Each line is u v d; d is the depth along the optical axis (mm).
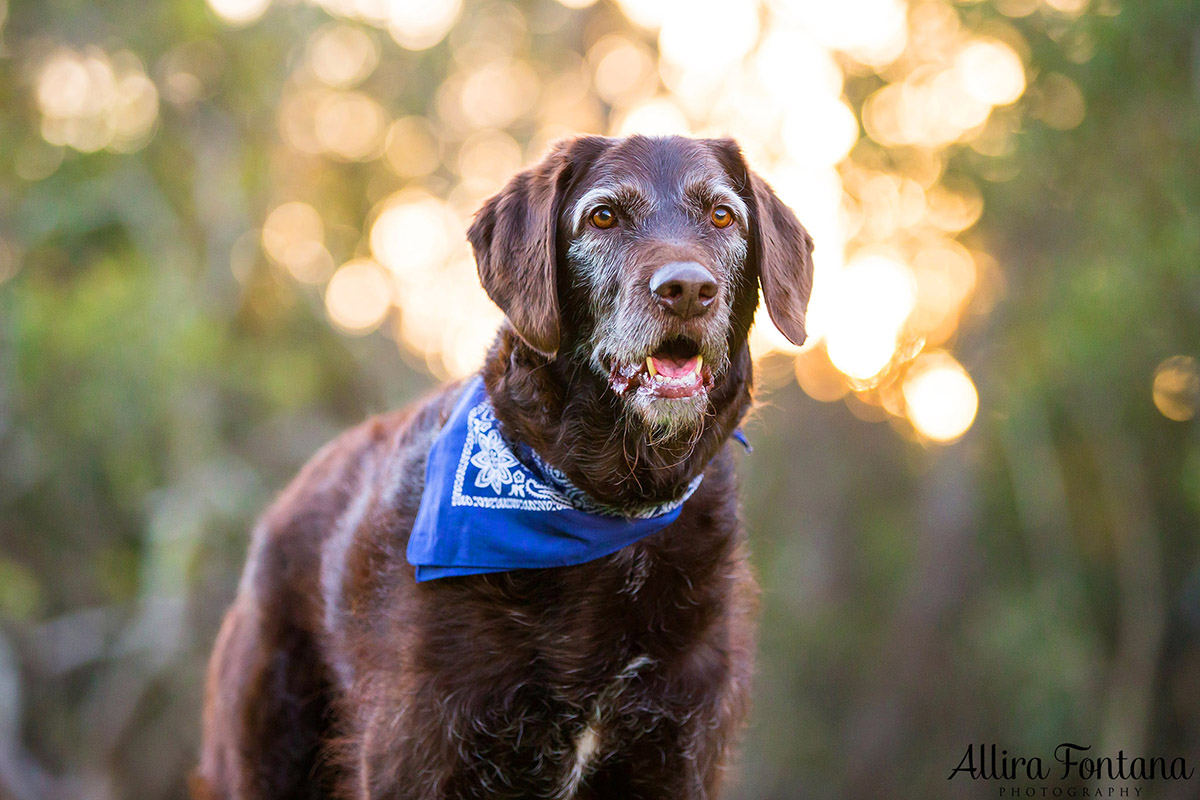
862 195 22281
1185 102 18172
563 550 3984
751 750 26375
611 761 4156
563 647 3996
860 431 29766
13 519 21172
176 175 22000
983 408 24500
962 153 20625
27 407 19656
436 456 4266
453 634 3998
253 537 5469
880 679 26922
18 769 18484
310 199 23906
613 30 27859
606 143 4340
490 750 4012
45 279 20531
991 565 26625
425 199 26359
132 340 18781
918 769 26828
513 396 4219
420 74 26047
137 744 20281
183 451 19125
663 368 3961
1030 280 22078
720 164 4371
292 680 4953
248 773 4973
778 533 28797
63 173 20953
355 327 24562
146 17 21109
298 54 22969
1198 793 23094
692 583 4109
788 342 4301
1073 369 21156
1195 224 17984
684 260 3885
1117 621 25047
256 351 21203
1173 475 22859
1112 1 17969
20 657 19938
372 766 4113
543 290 4078
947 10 20359
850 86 21812
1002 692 25719
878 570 29594
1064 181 19906
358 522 4625
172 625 18109
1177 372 21172
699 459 4164
